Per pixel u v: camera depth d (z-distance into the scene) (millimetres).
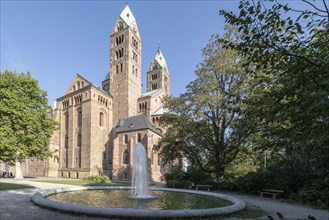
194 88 30031
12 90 38375
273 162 24047
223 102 26766
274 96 6801
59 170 68438
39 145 40312
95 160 64188
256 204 16328
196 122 28953
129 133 63625
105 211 10195
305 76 6000
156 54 94188
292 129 7164
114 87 75375
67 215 10578
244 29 6090
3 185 24250
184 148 30719
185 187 29156
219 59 28672
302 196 17359
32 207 12430
